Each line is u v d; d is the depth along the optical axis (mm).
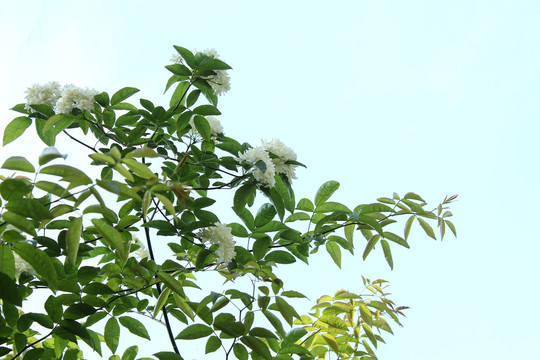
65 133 2350
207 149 2479
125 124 2418
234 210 2127
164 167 2338
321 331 2209
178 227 2080
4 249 1425
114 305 2102
